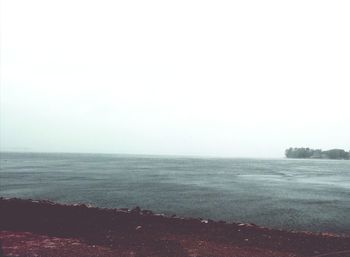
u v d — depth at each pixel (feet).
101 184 167.32
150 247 43.83
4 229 52.80
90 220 59.62
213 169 358.64
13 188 146.61
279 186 175.83
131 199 116.98
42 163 424.87
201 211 95.50
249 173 298.35
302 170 373.20
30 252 40.14
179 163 540.11
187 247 44.21
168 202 110.93
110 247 43.47
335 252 44.27
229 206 104.42
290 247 46.06
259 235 51.65
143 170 310.04
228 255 41.45
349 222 83.97
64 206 71.97
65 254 39.83
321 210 100.42
